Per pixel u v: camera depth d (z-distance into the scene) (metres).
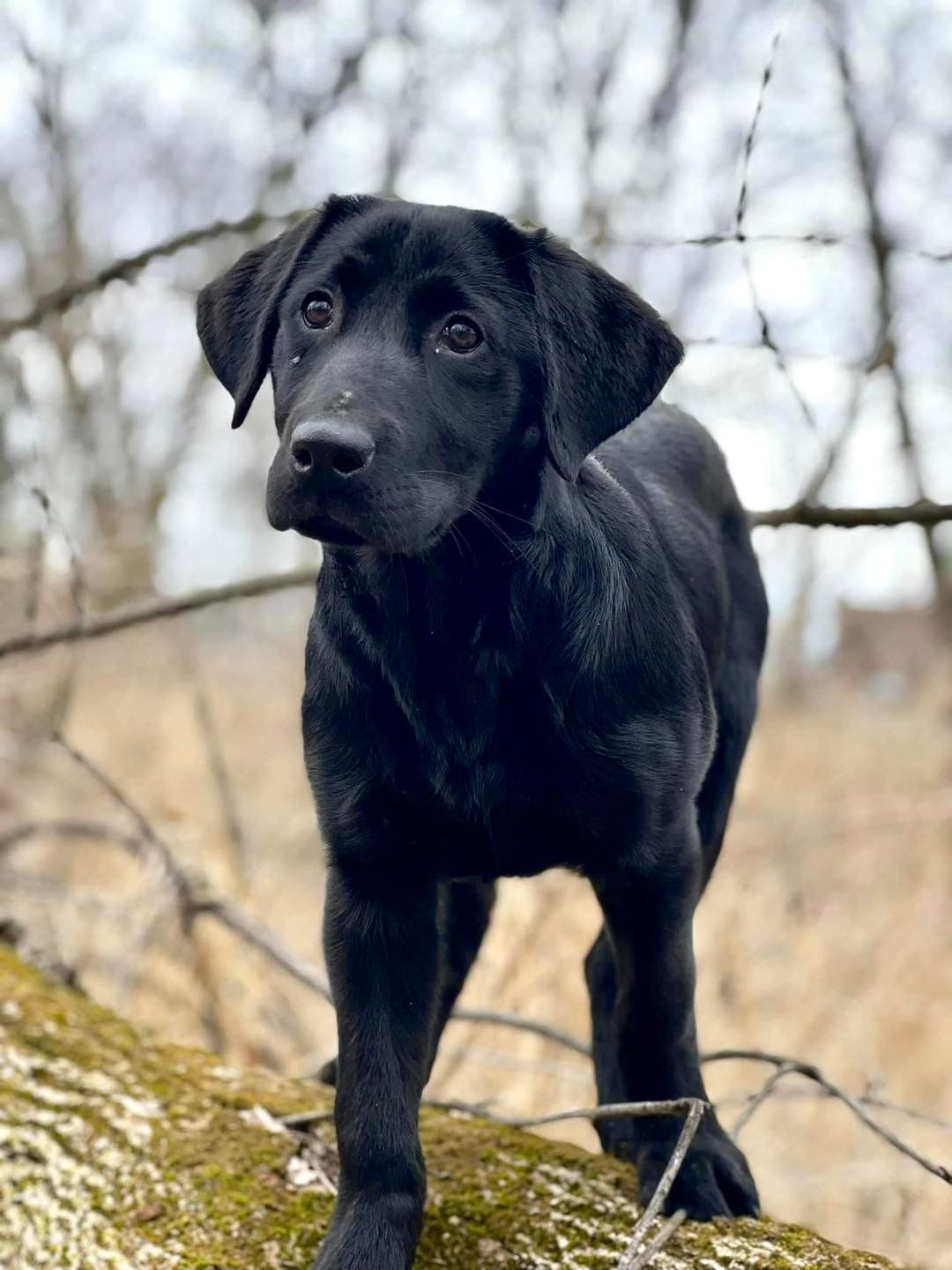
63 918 1.63
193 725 2.43
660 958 0.96
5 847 1.75
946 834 1.99
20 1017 1.23
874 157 2.25
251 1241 1.00
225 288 1.02
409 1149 0.92
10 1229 1.05
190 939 1.53
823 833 2.03
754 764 2.43
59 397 2.37
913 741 2.56
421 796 0.93
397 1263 0.90
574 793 0.93
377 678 0.93
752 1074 1.58
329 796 0.94
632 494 1.04
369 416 0.87
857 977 1.75
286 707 3.11
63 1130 1.11
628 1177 1.01
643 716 0.94
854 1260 0.93
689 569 1.07
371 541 0.87
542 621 0.93
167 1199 1.04
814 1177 1.46
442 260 0.93
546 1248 0.97
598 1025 1.10
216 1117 1.11
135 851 1.72
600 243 1.53
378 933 0.95
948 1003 1.72
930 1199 1.45
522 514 0.94
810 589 3.26
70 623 1.61
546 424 0.93
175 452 3.12
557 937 1.51
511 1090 1.44
